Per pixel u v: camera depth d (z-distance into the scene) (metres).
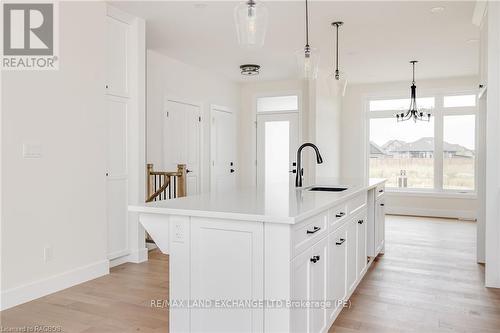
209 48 5.38
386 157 7.80
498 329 2.50
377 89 7.70
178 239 2.04
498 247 3.32
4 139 2.79
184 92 6.22
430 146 7.47
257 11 2.22
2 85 2.78
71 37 3.33
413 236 5.51
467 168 7.20
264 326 1.82
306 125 7.38
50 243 3.14
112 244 3.91
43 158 3.08
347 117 7.95
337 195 2.61
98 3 3.61
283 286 1.78
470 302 2.97
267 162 7.71
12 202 2.85
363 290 3.24
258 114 7.80
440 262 4.13
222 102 7.27
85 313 2.74
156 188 5.09
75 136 3.37
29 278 2.98
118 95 3.96
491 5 3.31
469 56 5.69
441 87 7.26
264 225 1.81
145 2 3.75
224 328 1.92
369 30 4.56
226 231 1.91
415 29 4.52
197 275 1.99
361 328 2.50
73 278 3.33
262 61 6.09
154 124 5.58
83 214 3.45
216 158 7.11
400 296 3.10
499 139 3.30
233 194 2.71
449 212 7.19
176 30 4.61
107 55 3.84
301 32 4.66
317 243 2.13
